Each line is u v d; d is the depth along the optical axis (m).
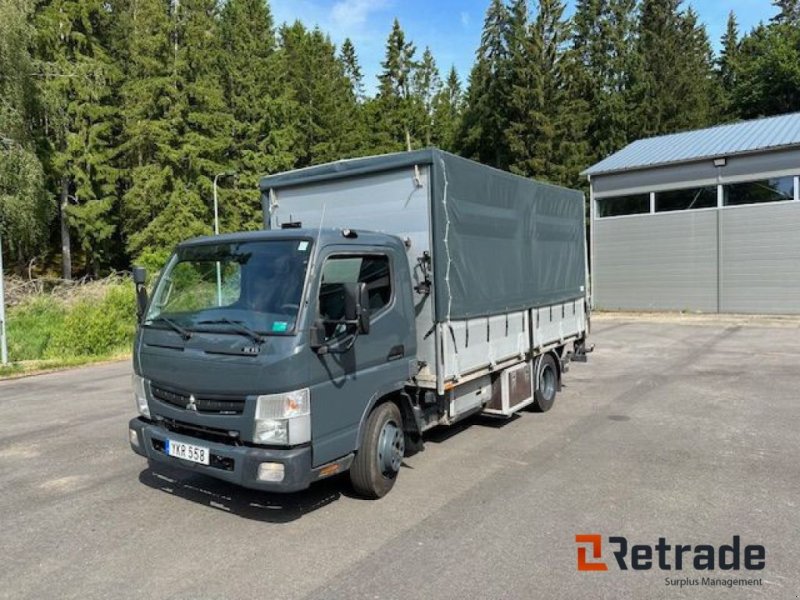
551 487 5.35
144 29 33.38
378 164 5.92
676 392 9.52
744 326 18.59
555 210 8.63
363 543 4.27
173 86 32.84
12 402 9.86
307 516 4.78
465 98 49.56
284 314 4.38
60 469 6.12
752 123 25.17
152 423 5.00
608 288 24.78
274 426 4.19
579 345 9.84
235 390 4.30
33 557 4.15
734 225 21.50
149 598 3.58
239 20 42.56
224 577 3.81
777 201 20.55
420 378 5.72
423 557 4.04
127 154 34.28
